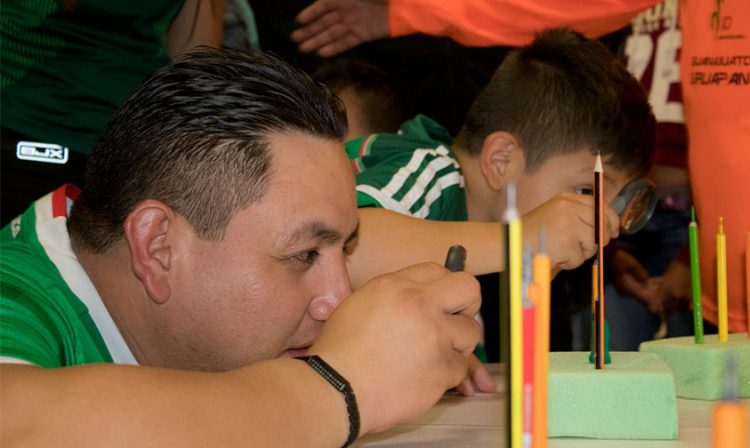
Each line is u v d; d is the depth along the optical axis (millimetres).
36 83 4445
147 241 2324
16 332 2174
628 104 4277
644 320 5480
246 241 2295
